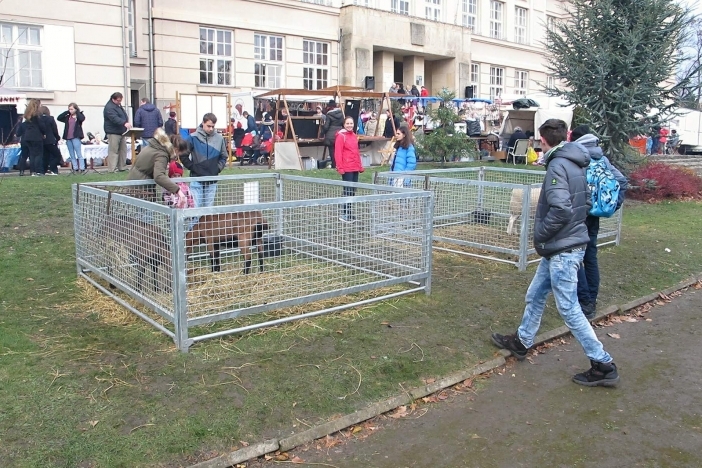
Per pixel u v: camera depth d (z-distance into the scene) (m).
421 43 29.50
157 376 4.62
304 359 5.07
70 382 4.45
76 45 17.94
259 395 4.45
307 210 6.64
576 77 16.28
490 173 12.95
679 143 32.38
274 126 18.45
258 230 6.26
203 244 5.81
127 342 5.19
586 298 6.47
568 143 5.03
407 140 10.64
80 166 15.61
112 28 18.50
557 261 4.99
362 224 6.79
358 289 6.21
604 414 4.60
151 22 21.25
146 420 4.04
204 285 5.73
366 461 3.90
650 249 9.77
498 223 8.90
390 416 4.47
